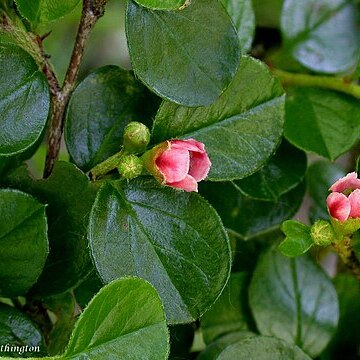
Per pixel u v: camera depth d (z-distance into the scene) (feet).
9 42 0.59
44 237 0.59
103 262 0.58
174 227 0.59
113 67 0.62
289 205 0.68
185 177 0.58
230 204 0.67
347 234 0.61
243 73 0.61
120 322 0.55
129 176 0.58
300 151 0.67
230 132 0.61
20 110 0.58
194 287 0.59
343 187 0.61
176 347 0.67
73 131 0.62
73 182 0.60
